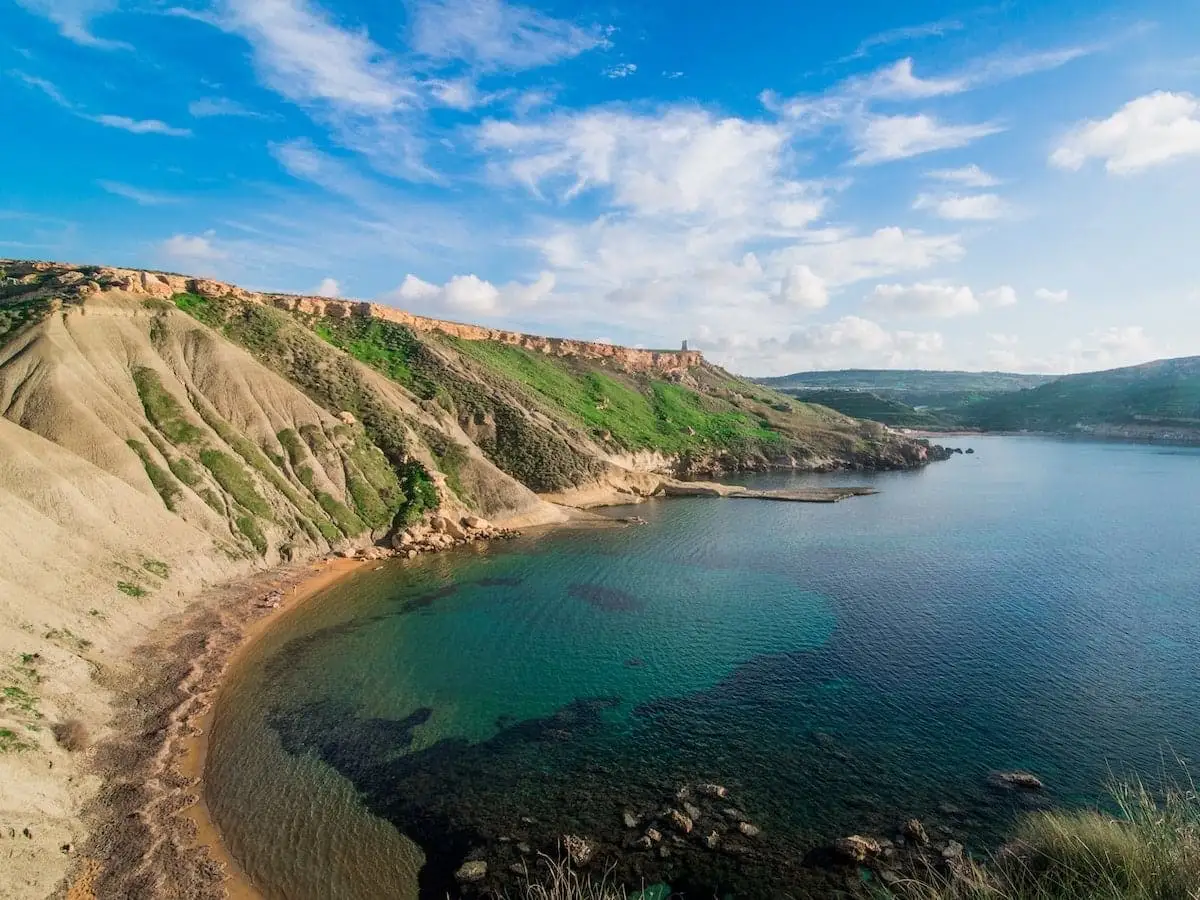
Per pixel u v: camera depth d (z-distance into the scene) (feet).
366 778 94.79
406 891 73.97
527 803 89.30
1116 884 49.24
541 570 200.13
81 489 153.99
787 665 130.31
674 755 100.22
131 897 70.13
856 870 75.61
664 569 201.26
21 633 106.22
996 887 54.34
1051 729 104.27
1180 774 91.09
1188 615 152.25
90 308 228.02
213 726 107.34
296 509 208.54
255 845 80.59
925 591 174.60
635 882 74.95
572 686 123.13
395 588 181.57
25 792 77.51
